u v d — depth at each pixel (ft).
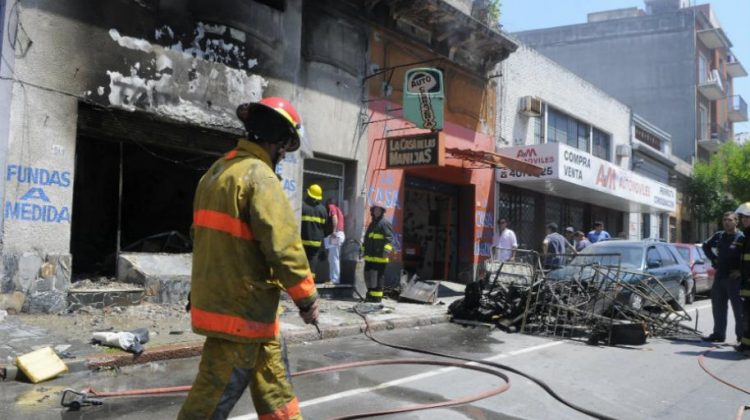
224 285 8.55
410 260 50.52
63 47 26.23
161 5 29.96
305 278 8.55
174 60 30.55
